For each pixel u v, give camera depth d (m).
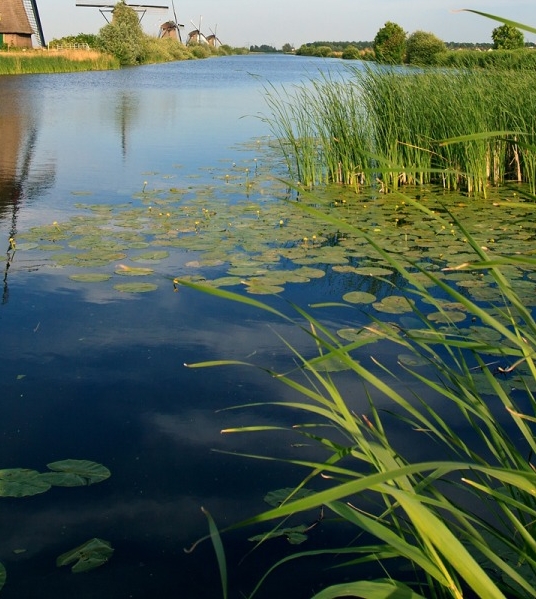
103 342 3.40
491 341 3.36
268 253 4.87
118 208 6.23
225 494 2.24
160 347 3.36
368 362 3.24
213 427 2.65
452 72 8.62
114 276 4.37
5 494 2.20
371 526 1.36
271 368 3.16
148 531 2.06
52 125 13.39
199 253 4.88
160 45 56.47
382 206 6.61
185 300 4.00
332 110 8.07
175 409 2.78
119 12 46.94
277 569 1.92
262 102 19.92
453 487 2.26
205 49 75.50
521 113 7.63
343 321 3.72
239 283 4.23
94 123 13.94
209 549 1.99
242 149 10.61
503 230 5.60
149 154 9.88
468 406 1.71
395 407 2.83
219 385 2.99
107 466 2.38
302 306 3.95
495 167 7.85
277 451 2.50
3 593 1.80
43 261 4.63
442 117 7.74
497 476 1.13
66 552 1.96
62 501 2.19
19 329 3.54
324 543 2.04
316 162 8.64
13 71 31.11
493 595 0.99
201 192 7.04
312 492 2.25
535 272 4.48
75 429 2.61
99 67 39.47
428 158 7.88
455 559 1.02
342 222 1.45
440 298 4.02
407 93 8.05
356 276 4.48
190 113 16.47
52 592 1.81
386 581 1.52
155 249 4.91
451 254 4.89
